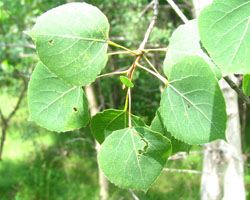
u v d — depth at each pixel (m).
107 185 0.88
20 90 1.23
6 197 1.12
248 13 0.17
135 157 0.20
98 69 0.18
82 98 0.21
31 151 1.24
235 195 0.59
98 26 0.19
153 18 0.27
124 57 1.09
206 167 0.68
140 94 1.09
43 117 0.21
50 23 0.18
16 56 0.98
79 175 1.18
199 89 0.17
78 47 0.18
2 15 1.00
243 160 0.62
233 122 0.58
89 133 1.11
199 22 0.17
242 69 0.16
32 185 1.16
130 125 0.20
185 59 0.17
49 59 0.18
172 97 0.18
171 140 0.21
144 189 0.20
